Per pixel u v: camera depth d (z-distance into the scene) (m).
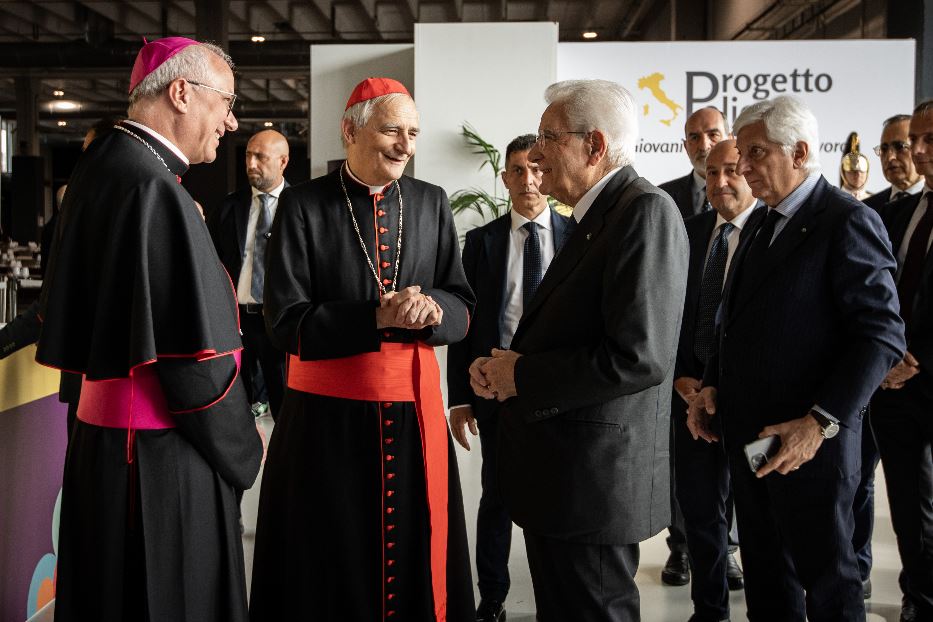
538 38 6.97
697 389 2.81
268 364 4.30
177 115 1.98
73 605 1.93
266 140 4.48
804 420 2.12
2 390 2.73
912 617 2.93
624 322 1.73
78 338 1.88
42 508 3.04
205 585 1.97
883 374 2.09
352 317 2.21
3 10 16.09
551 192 1.99
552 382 1.79
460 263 2.58
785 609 2.44
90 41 16.70
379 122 2.30
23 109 20.33
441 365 6.69
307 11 15.74
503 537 3.00
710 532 2.92
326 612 2.29
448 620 2.45
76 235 1.88
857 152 4.33
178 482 1.93
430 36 7.01
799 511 2.23
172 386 1.87
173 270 1.88
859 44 7.00
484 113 7.01
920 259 2.85
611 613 1.85
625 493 1.84
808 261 2.20
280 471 2.34
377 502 2.29
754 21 11.84
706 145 3.82
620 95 1.92
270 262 2.35
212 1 14.12
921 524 2.87
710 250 3.05
